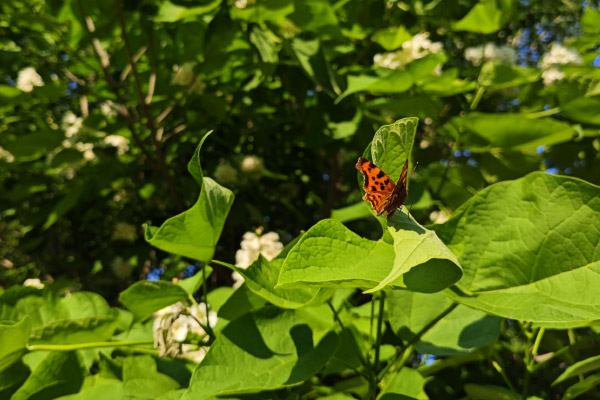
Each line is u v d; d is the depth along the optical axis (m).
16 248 1.44
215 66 0.79
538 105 0.69
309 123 0.73
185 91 0.79
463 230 0.29
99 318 0.38
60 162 0.88
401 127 0.29
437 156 0.81
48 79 0.96
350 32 0.80
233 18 0.69
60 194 1.06
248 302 0.36
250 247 0.58
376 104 0.63
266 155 0.98
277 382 0.31
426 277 0.25
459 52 0.96
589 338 0.37
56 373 0.37
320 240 0.26
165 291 0.37
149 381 0.36
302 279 0.25
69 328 0.38
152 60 0.79
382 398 0.31
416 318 0.39
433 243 0.24
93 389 0.37
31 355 0.41
